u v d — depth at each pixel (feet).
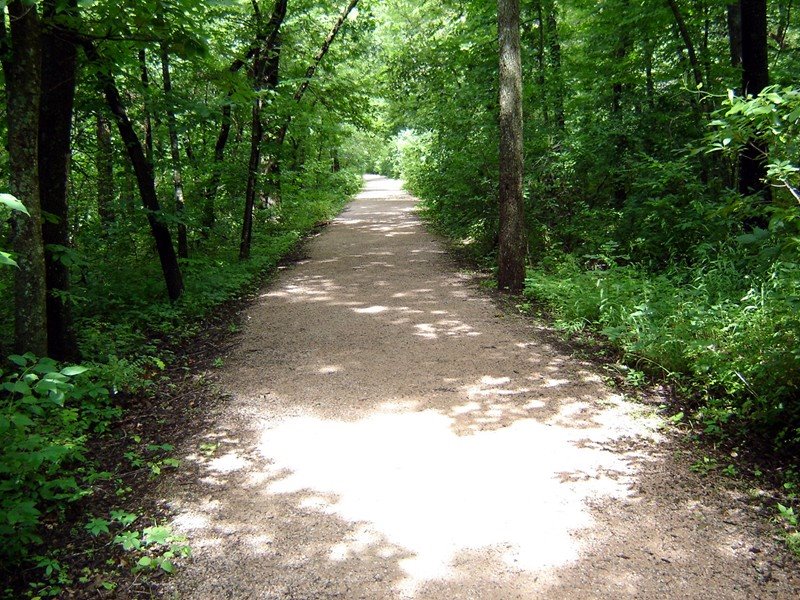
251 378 18.39
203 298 27.94
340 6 49.78
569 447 13.47
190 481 12.35
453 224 46.06
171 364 19.93
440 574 9.39
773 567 9.40
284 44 41.73
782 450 13.11
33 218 14.06
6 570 9.57
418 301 28.04
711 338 17.10
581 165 33.99
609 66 37.17
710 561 9.57
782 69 33.42
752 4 23.80
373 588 9.11
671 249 28.30
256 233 48.91
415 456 13.20
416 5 60.34
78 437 13.94
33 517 9.78
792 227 13.58
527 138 35.50
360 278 34.19
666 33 35.76
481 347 20.85
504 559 9.70
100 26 17.67
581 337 21.61
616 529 10.43
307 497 11.66
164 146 38.63
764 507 11.03
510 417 15.11
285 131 48.24
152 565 9.64
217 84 21.43
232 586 9.22
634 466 12.58
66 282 18.03
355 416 15.40
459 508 11.16
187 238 39.47
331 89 47.42
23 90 13.44
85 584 9.32
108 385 16.61
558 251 34.35
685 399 15.97
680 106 32.86
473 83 38.14
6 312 22.76
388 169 172.76
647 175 31.07
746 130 12.98
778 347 14.89
